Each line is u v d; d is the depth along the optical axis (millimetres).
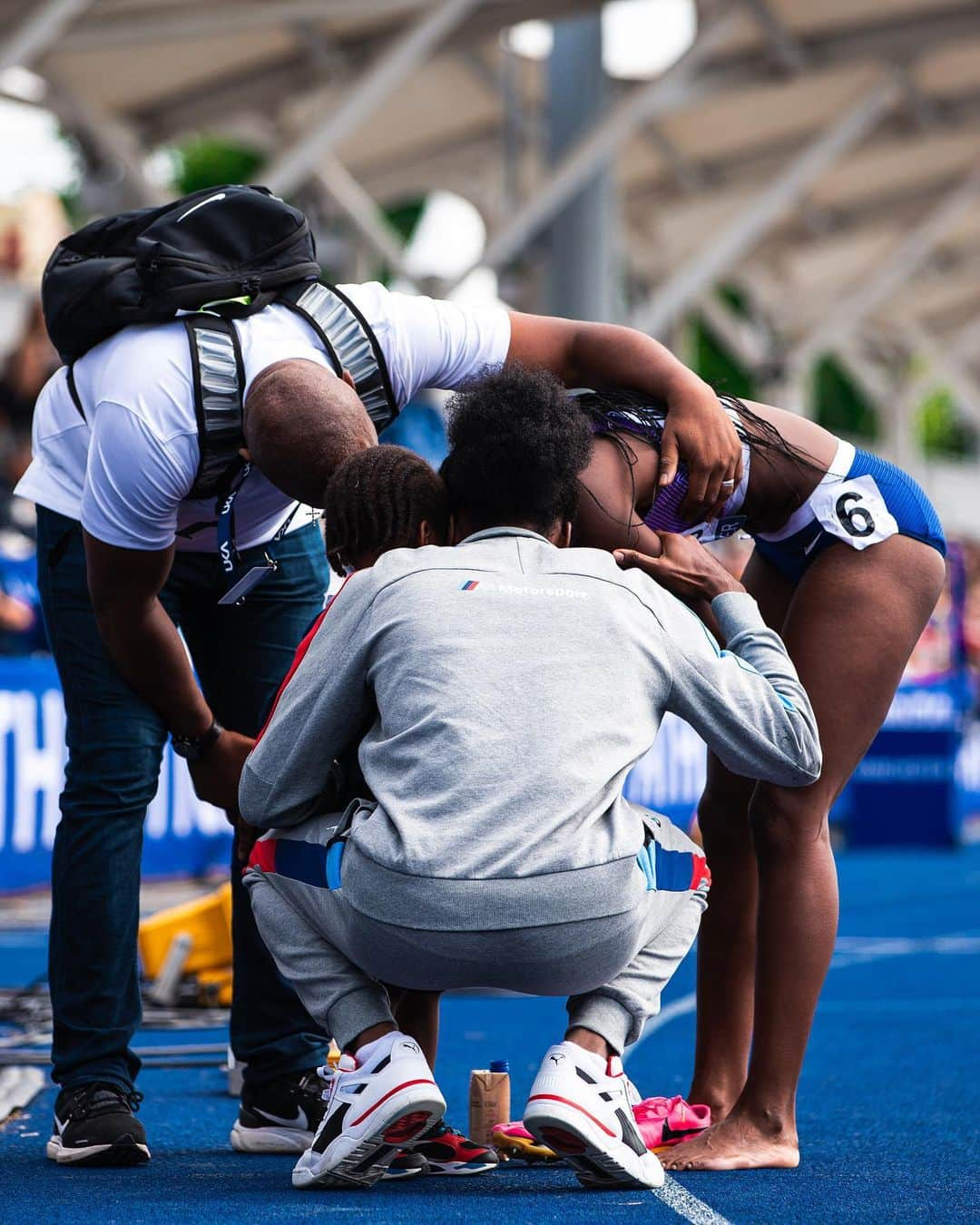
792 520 10875
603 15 48250
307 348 10391
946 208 68188
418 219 103375
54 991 11164
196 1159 11305
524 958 9195
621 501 10250
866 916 33344
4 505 38094
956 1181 10234
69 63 46719
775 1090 10742
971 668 63594
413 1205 9352
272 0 42656
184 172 108312
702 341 108062
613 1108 9453
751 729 9703
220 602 10766
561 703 9352
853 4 48969
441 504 10156
